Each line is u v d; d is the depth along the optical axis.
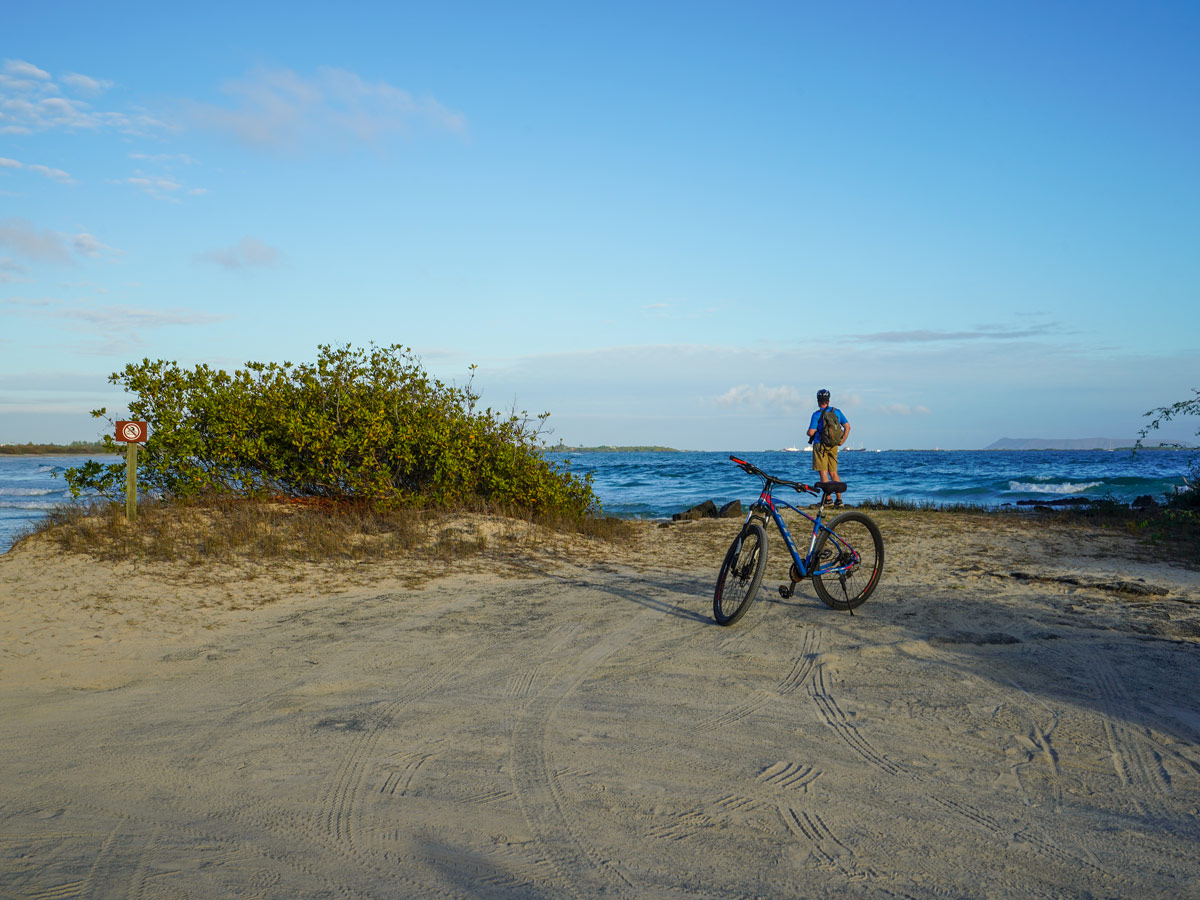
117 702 4.66
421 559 9.61
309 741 3.93
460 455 12.65
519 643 5.95
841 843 2.85
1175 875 2.64
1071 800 3.22
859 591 6.89
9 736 4.05
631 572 9.29
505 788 3.34
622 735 3.99
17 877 2.59
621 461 87.06
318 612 7.14
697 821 3.03
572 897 2.49
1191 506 13.73
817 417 11.78
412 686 4.90
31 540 9.32
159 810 3.15
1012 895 2.51
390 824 3.01
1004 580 8.15
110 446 11.38
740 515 16.72
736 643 5.84
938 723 4.11
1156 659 5.25
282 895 2.50
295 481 12.21
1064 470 45.25
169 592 7.68
